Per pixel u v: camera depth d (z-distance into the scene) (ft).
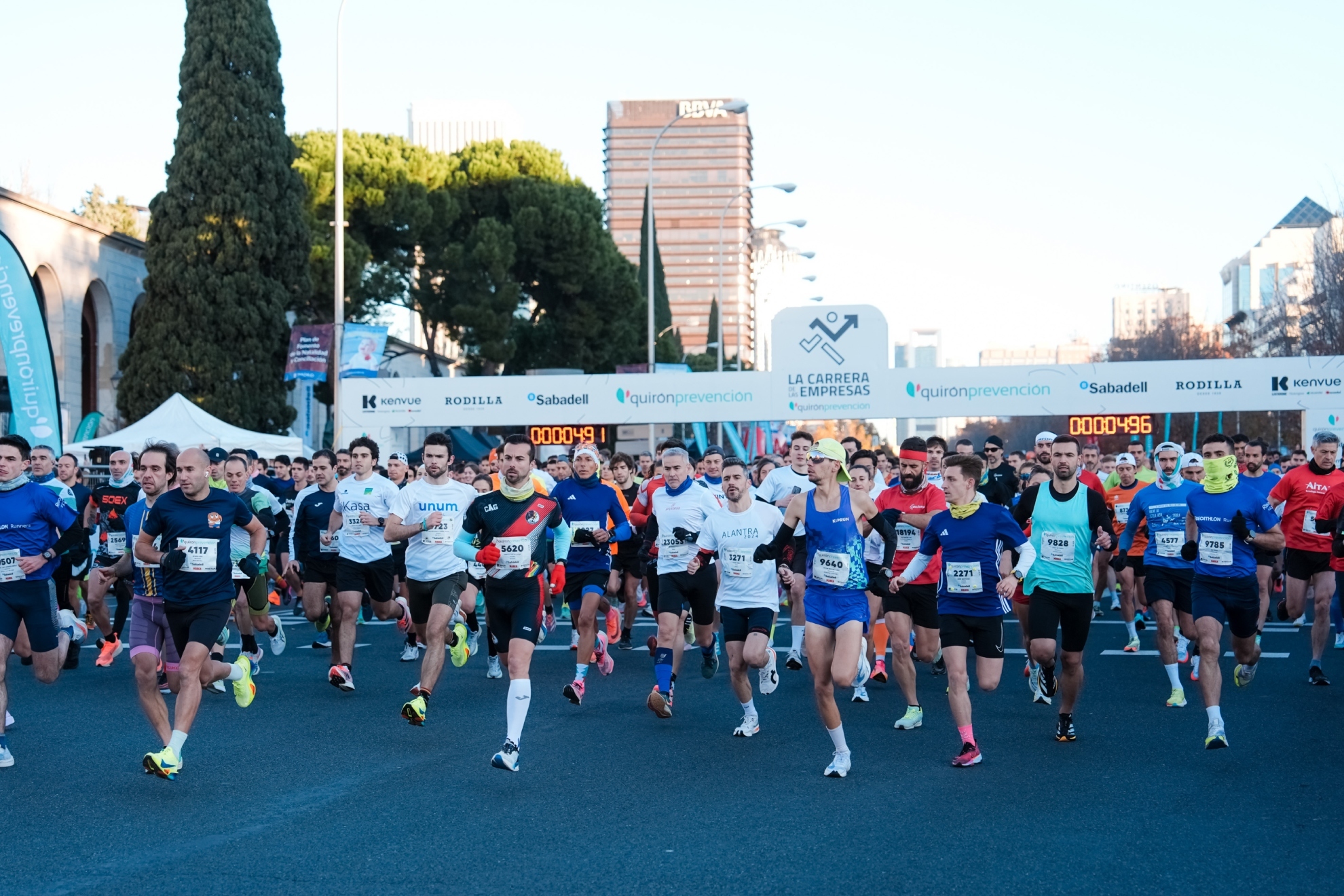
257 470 63.16
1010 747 28.58
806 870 18.81
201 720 32.14
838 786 24.57
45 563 27.53
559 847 20.13
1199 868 18.81
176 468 26.96
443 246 148.05
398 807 22.85
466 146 155.74
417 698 29.12
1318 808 22.62
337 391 87.56
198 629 24.95
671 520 32.78
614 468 54.34
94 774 25.59
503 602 27.02
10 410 66.85
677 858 19.45
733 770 26.14
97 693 36.47
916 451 35.55
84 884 18.07
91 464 83.30
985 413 83.97
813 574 25.68
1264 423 193.16
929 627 32.81
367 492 36.14
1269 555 46.93
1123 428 83.66
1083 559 28.86
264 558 26.58
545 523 27.22
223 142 103.96
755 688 38.01
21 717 32.48
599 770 26.14
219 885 18.03
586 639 33.78
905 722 30.96
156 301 103.71
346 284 128.77
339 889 17.85
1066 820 21.77
